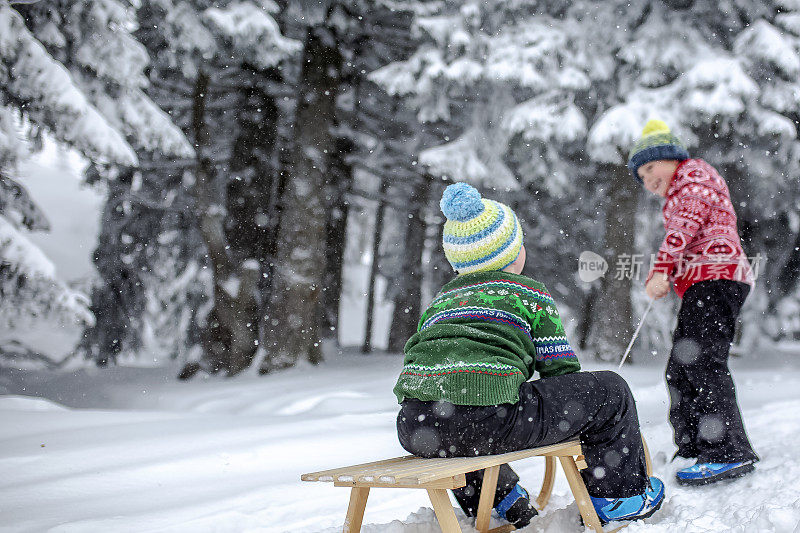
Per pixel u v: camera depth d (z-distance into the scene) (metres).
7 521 2.80
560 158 12.95
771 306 15.46
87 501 3.13
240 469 3.76
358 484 1.95
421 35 11.43
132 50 8.92
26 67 7.55
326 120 12.30
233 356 11.91
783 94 10.45
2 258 7.76
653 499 2.44
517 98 12.59
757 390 7.17
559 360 2.29
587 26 11.48
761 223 14.12
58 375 13.29
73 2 8.38
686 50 10.85
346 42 12.47
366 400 6.94
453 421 2.14
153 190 13.89
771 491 2.72
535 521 2.52
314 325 13.02
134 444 4.38
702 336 3.14
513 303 2.27
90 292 14.68
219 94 13.21
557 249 16.36
